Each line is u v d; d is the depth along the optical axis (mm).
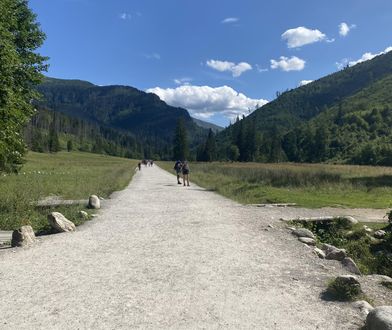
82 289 6500
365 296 6168
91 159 128000
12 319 5293
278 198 19938
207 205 17531
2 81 15016
